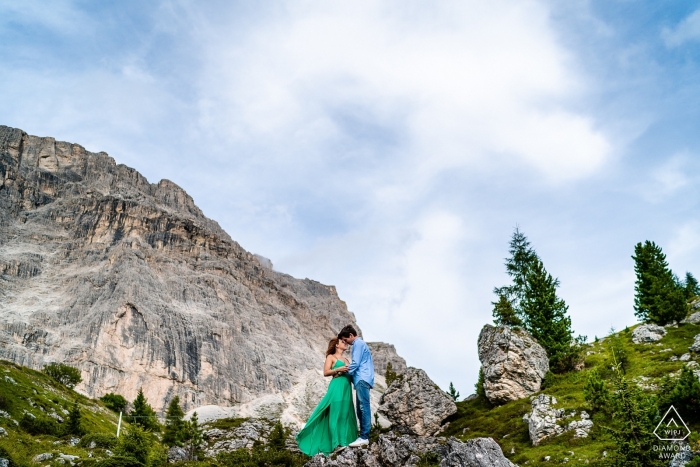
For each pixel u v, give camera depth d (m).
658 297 81.75
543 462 49.16
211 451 137.00
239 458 84.25
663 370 62.09
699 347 64.75
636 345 75.75
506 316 92.56
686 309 79.81
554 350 79.19
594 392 55.66
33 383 126.88
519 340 75.06
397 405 75.75
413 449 19.61
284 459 82.94
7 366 136.50
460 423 71.62
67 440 81.94
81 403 141.00
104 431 111.62
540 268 87.69
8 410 92.44
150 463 71.19
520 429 61.12
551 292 84.81
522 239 107.38
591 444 50.06
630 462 35.75
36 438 79.94
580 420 54.62
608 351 78.62
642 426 37.09
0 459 58.41
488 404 75.81
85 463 64.31
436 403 74.44
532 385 72.19
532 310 84.31
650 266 90.44
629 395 38.69
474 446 18.94
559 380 72.19
